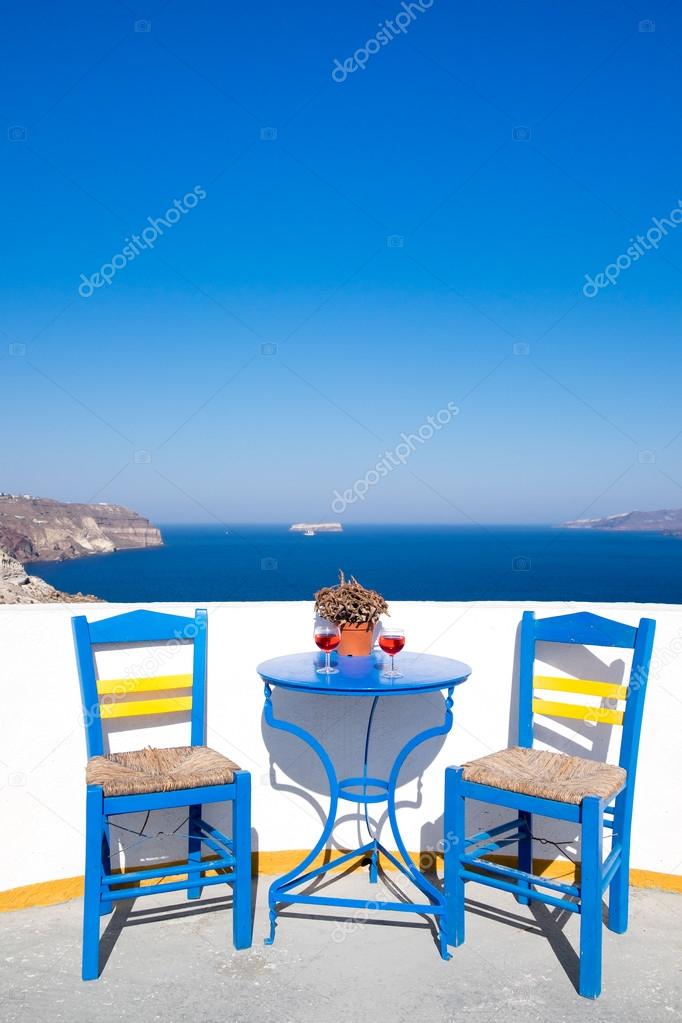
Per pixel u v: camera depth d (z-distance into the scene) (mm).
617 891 2586
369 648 3016
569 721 3074
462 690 3201
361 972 2322
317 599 3025
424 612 3240
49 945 2506
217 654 3125
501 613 3174
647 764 2998
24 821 2848
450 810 2463
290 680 2492
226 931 2598
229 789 2418
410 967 2355
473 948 2479
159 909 2770
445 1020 2049
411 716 3193
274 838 3154
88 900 2264
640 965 2367
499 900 2859
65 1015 2072
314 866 3162
